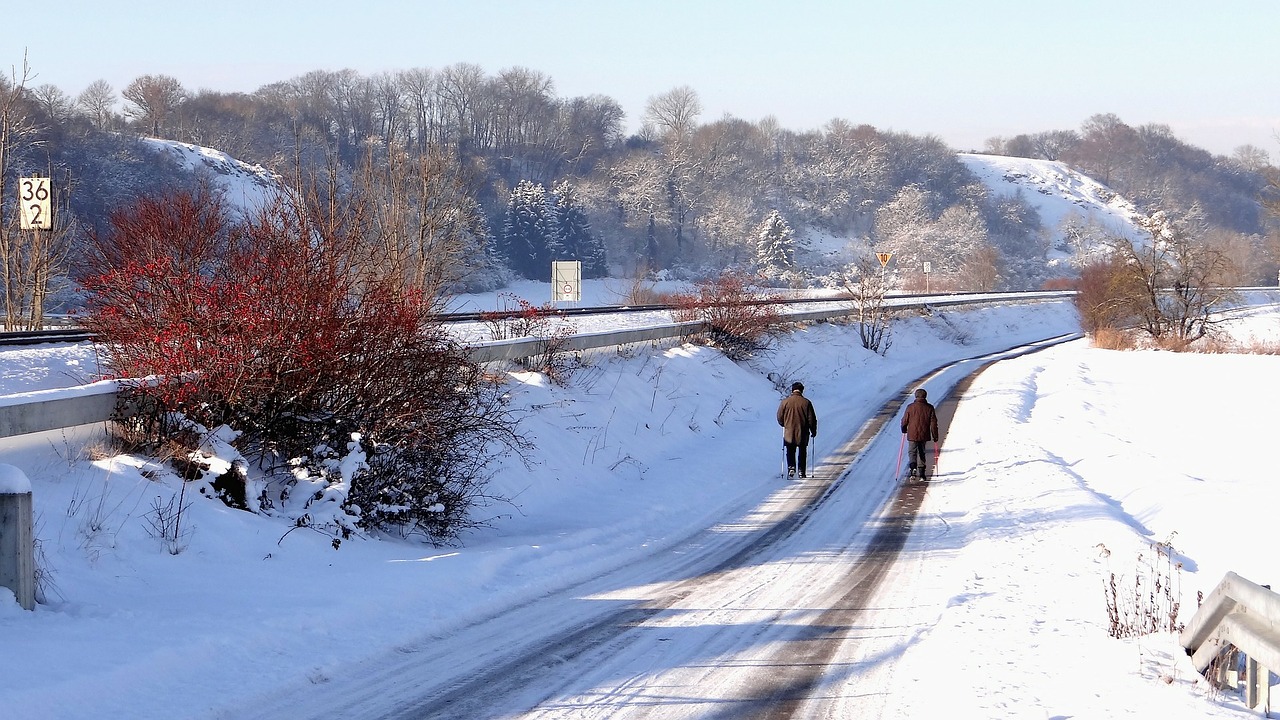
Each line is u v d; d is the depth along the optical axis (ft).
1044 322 233.35
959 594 31.42
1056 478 54.70
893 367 137.69
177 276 35.50
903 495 53.98
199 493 32.68
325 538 33.50
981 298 223.30
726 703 21.62
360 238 41.27
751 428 79.66
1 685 18.88
